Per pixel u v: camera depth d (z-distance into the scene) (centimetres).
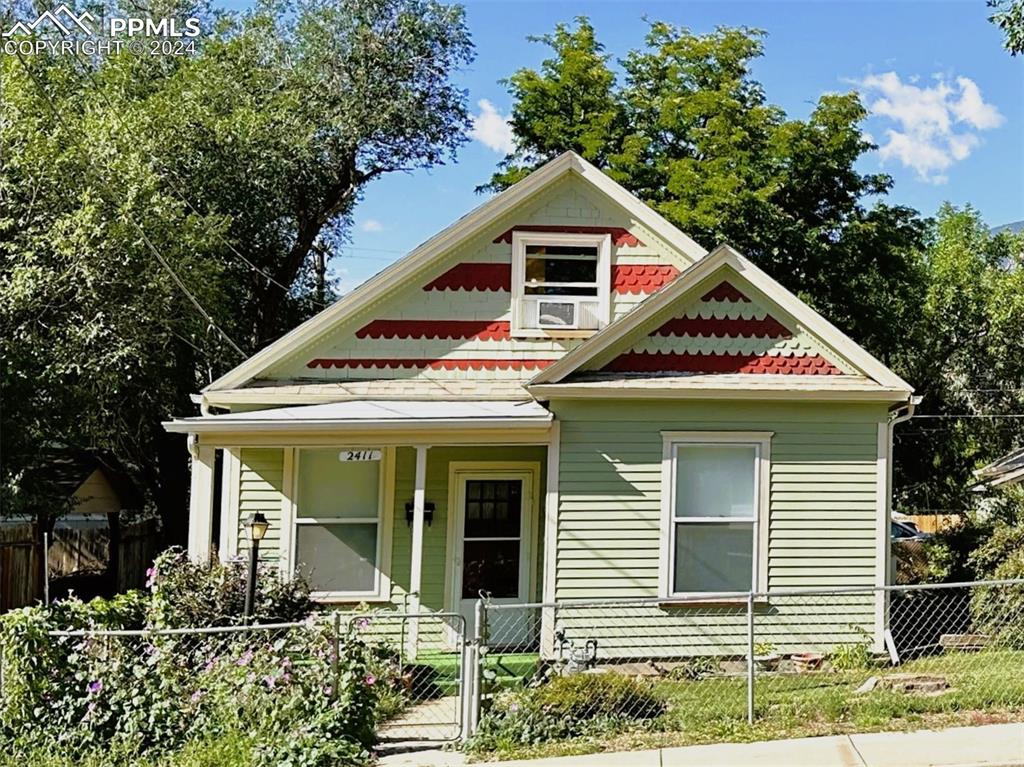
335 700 881
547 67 2633
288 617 1105
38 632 861
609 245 1455
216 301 2088
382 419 1216
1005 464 1725
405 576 1348
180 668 891
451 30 2897
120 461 2330
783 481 1288
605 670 1215
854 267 2572
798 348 1311
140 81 2445
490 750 859
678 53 2647
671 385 1255
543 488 1399
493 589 1383
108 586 2241
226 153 2323
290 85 2694
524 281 1445
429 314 1431
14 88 1741
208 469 1284
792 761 807
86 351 1683
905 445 3344
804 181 2534
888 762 798
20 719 853
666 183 2478
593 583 1253
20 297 1608
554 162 1427
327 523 1335
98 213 1675
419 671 1180
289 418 1219
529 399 1391
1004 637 1341
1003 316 3247
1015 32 1394
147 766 809
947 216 3841
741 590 1273
